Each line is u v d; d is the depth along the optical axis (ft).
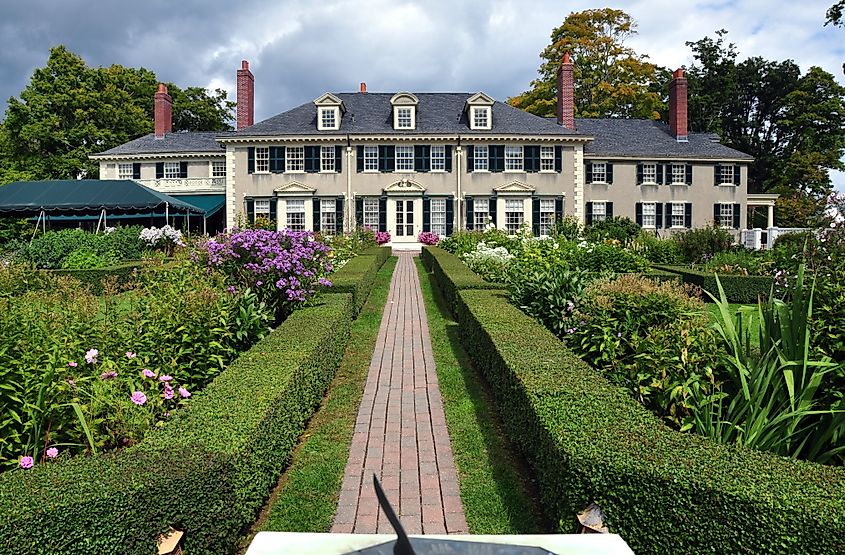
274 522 12.44
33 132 127.34
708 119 154.30
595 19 138.10
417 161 103.40
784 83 147.95
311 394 18.13
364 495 13.82
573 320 22.34
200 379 17.48
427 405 20.49
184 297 19.25
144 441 10.70
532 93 141.59
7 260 46.52
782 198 136.46
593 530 9.46
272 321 26.43
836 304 13.38
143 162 119.03
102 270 48.65
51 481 8.74
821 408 12.41
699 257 66.39
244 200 103.76
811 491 8.46
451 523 12.55
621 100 137.59
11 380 11.58
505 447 16.53
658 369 14.79
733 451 9.96
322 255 29.71
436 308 41.32
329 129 103.96
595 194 108.06
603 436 10.68
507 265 44.06
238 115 110.01
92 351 13.26
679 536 8.87
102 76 137.39
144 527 8.78
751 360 14.10
